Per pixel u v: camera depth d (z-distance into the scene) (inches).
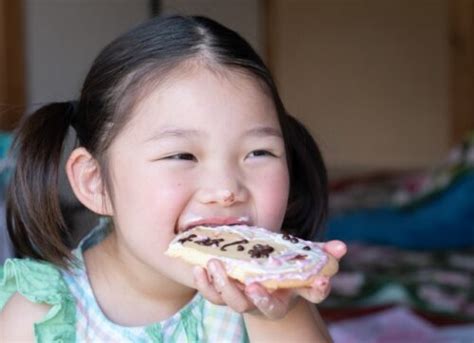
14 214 36.6
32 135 36.1
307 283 29.4
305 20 151.6
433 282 74.2
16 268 34.3
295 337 33.3
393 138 151.5
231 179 31.8
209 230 31.4
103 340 34.1
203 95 32.1
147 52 33.0
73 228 37.2
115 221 33.9
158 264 32.4
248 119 32.3
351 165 151.6
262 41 149.3
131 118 32.7
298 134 38.3
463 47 145.8
